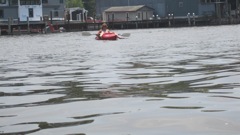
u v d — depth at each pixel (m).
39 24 58.62
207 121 4.37
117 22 64.31
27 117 4.91
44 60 14.52
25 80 8.73
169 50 17.41
